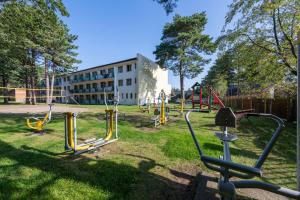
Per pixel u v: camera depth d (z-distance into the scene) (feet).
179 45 78.33
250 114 5.44
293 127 23.88
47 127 20.76
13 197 6.82
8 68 76.64
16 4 22.57
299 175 6.15
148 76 96.63
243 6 25.26
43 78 94.58
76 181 8.13
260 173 2.93
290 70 23.66
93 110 47.98
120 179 8.42
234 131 21.31
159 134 18.20
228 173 3.63
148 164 10.28
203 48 73.10
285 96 30.12
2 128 20.04
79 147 11.92
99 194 7.16
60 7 23.38
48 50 70.79
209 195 6.66
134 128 21.59
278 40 24.21
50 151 12.25
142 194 7.24
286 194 3.78
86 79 115.96
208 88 50.55
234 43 27.99
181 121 28.89
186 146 13.76
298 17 19.66
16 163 10.03
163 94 29.30
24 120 26.22
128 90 94.22
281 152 13.39
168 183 8.16
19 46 57.62
